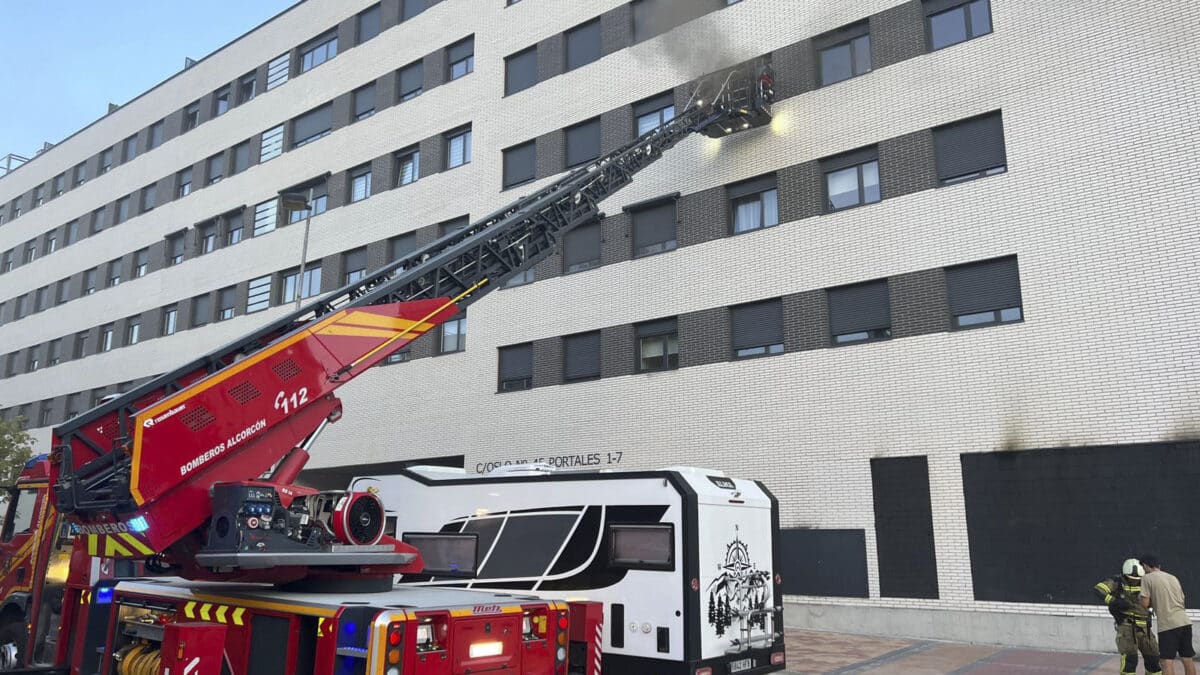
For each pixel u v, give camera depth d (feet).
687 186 60.08
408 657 18.52
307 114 90.43
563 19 69.97
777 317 54.65
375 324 26.55
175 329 98.53
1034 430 43.60
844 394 50.26
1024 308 45.06
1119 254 42.68
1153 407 40.52
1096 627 40.01
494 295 69.72
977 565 44.01
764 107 55.83
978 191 47.80
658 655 26.09
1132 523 40.16
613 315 62.13
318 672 19.03
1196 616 37.88
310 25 92.32
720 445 54.80
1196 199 40.88
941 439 46.34
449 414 70.54
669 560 26.50
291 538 21.63
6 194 140.26
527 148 70.79
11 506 37.50
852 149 53.16
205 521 21.48
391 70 82.53
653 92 62.85
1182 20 42.60
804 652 40.29
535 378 65.57
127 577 29.35
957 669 35.60
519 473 31.83
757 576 28.53
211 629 20.21
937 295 48.11
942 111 49.98
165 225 104.01
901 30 52.37
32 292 126.21
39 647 33.68
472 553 31.27
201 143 102.17
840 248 52.34
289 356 23.65
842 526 48.73
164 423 20.45
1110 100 44.19
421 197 76.74
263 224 91.50
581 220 42.16
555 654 22.17
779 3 57.82
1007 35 48.26
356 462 75.87
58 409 113.80
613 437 60.18
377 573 23.16
